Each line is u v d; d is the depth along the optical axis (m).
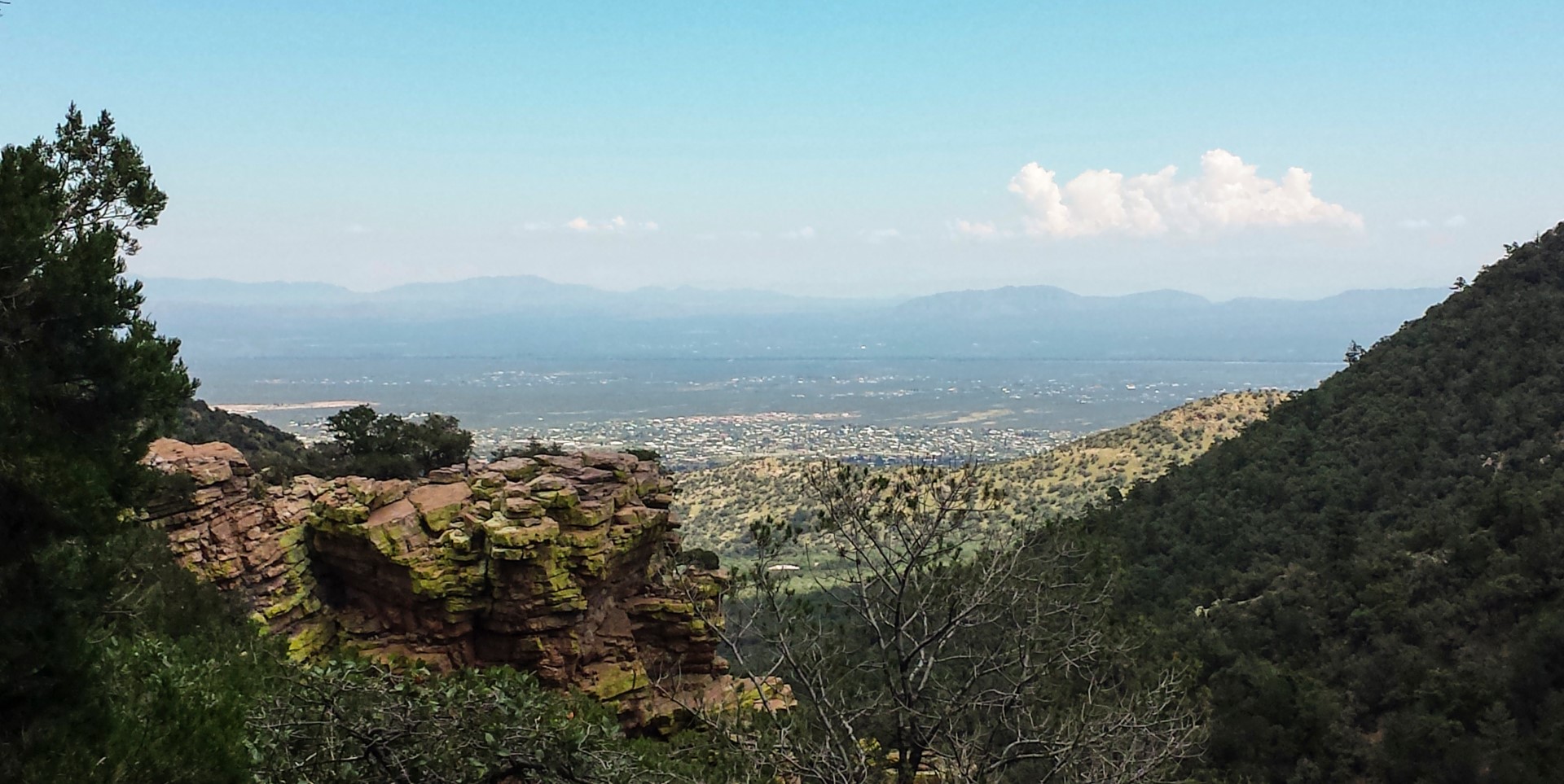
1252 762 31.02
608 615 22.03
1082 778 13.47
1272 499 53.19
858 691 14.28
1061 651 14.94
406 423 38.72
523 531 20.44
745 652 16.50
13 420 9.31
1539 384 50.97
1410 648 34.50
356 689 10.98
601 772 11.15
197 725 9.99
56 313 10.01
